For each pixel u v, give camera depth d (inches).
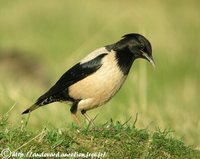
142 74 636.7
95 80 425.7
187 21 1307.8
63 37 1232.2
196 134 505.7
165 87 877.8
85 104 436.1
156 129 424.5
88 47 980.6
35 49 1081.4
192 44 1179.9
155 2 1363.2
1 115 408.8
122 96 665.0
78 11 1397.6
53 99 447.8
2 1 1421.0
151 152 386.9
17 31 1250.6
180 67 1047.0
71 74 433.4
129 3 1380.4
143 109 547.8
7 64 840.9
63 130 396.8
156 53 1097.4
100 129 398.0
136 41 442.3
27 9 1392.7
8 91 572.7
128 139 392.2
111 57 430.9
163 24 1207.6
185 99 747.4
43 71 836.6
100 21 1346.0
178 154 394.6
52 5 1418.6
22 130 387.5
